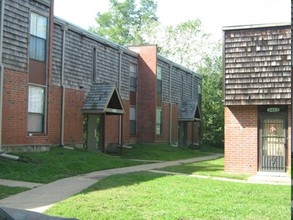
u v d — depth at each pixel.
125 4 63.25
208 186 12.27
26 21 17.20
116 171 16.36
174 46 57.19
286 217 8.19
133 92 29.80
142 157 24.25
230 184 12.85
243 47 15.66
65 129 20.92
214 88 48.28
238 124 15.94
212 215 8.28
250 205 9.41
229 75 15.79
